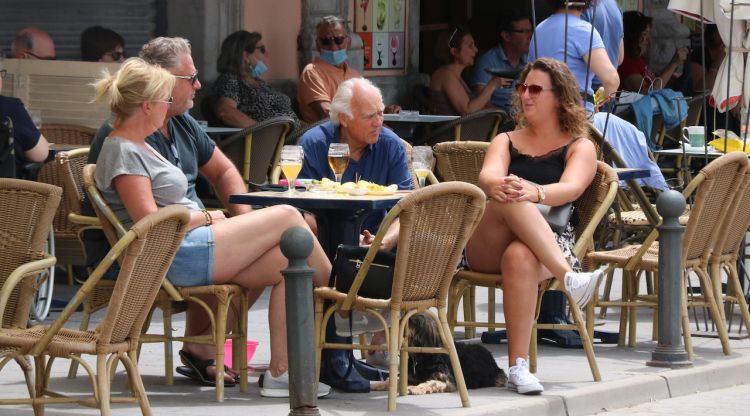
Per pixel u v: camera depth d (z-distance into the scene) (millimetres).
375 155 17719
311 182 16797
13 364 17766
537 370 17922
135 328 13320
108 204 15141
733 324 22094
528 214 16297
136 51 30141
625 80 36750
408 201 14547
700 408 17000
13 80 24750
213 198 24750
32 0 29922
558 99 17469
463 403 15250
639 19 36812
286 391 15703
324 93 29344
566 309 21172
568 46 21797
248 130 24094
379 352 17594
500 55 34719
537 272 16375
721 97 23812
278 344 15719
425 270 15078
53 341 12930
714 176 18625
